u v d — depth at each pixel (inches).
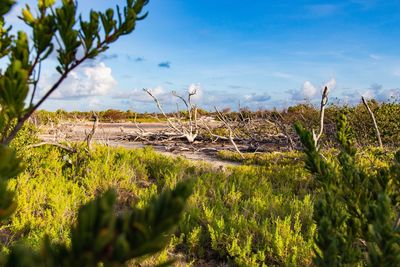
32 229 212.4
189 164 426.9
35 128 407.5
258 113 788.6
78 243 31.0
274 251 205.8
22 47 54.3
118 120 1358.3
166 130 833.5
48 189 273.0
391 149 522.6
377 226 69.2
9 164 43.0
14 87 50.1
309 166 98.9
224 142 745.6
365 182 96.7
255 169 412.2
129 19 60.1
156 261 182.7
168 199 33.9
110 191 32.6
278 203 273.4
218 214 253.3
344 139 112.2
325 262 80.4
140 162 409.7
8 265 32.6
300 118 713.6
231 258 213.8
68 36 56.5
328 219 87.0
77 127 917.8
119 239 31.1
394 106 685.3
